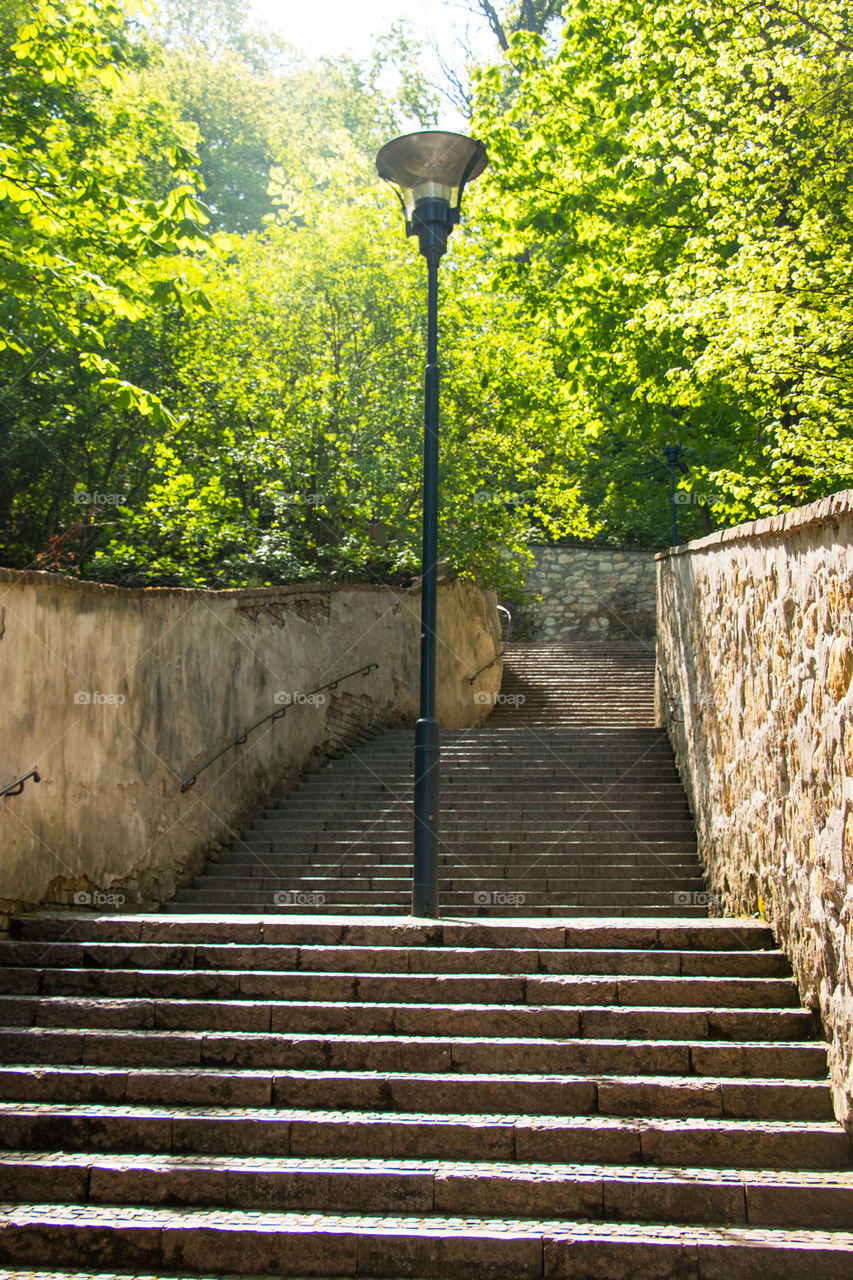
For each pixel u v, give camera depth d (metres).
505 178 13.52
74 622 7.79
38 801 7.22
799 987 5.74
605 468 23.84
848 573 4.94
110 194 9.02
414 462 14.60
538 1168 4.66
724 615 8.26
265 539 12.81
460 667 17.30
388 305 14.96
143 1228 4.34
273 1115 4.99
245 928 6.71
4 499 13.24
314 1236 4.27
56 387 13.05
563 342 13.66
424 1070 5.34
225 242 8.94
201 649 10.01
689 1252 4.17
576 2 12.55
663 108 10.13
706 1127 4.78
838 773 5.04
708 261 9.12
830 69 8.34
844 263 7.96
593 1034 5.56
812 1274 4.12
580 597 24.53
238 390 14.09
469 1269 4.21
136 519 11.84
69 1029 5.69
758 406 10.30
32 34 9.26
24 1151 4.91
